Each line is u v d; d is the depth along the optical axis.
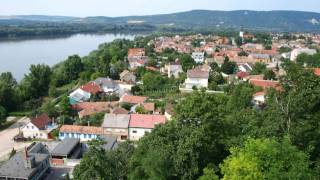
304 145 39.19
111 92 127.88
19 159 62.06
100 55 195.50
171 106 95.44
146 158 38.44
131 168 40.72
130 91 126.69
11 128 96.69
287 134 36.66
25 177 57.28
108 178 39.28
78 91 120.69
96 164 39.34
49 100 118.12
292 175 30.25
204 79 132.50
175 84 135.38
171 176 38.41
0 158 75.88
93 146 41.75
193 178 39.03
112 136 79.94
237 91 83.81
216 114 43.84
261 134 40.03
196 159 38.94
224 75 153.75
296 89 41.53
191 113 42.56
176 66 157.50
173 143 40.81
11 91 115.31
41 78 138.00
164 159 37.72
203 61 198.75
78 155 73.25
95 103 106.81
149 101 110.56
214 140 42.19
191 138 39.44
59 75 151.88
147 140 42.97
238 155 34.50
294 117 40.69
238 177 31.20
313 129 40.31
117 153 43.66
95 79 143.00
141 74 153.50
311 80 41.91
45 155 64.69
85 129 85.75
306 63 177.62
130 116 87.75
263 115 45.28
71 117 98.25
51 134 87.62
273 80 128.38
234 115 50.28
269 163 31.69
